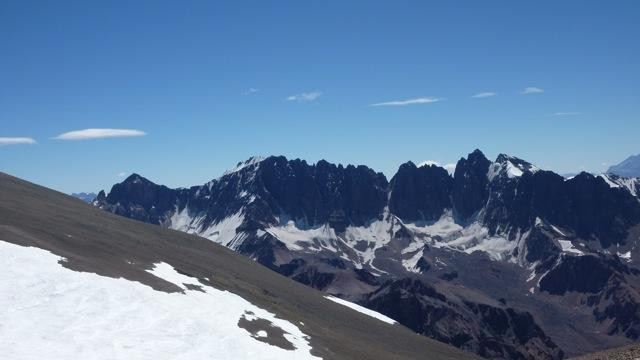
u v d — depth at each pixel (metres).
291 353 76.75
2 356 52.94
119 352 60.59
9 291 63.09
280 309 106.19
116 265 84.19
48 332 59.53
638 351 67.75
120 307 68.38
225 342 70.56
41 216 107.31
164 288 81.19
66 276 69.06
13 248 70.75
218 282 106.12
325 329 109.81
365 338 127.75
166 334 67.38
